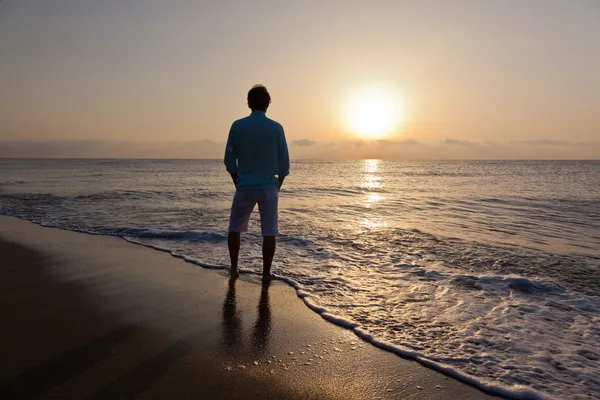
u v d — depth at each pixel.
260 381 2.04
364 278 3.95
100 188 15.63
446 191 15.30
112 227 6.62
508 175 32.62
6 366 2.09
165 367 2.14
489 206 10.27
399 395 1.97
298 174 35.28
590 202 11.10
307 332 2.68
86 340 2.44
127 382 1.97
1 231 6.28
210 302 3.20
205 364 2.19
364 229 6.66
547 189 16.22
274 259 4.68
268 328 2.72
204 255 4.77
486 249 5.23
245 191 3.71
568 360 2.36
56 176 26.41
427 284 3.78
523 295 3.50
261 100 3.72
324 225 7.08
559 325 2.87
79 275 3.88
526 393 2.00
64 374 2.02
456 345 2.53
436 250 5.18
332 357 2.34
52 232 6.21
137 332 2.59
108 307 3.04
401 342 2.55
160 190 14.80
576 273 4.18
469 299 3.38
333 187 17.55
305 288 3.60
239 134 3.66
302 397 1.92
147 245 5.30
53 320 2.75
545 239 5.93
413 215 8.52
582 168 54.94
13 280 3.70
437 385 2.07
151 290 3.46
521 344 2.56
